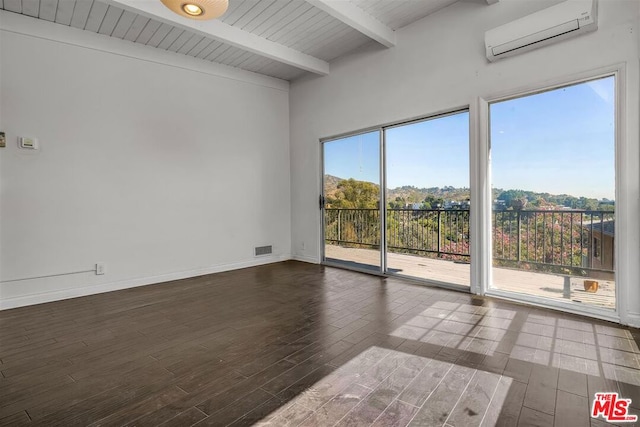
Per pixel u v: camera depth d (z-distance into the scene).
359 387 1.91
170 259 4.63
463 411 1.68
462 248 4.04
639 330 2.63
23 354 2.41
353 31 4.28
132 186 4.30
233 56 4.83
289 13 3.81
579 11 2.81
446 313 3.08
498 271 3.62
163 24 3.85
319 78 5.41
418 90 4.12
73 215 3.89
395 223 4.61
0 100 3.46
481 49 3.55
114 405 1.79
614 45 2.77
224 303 3.54
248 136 5.45
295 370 2.12
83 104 3.94
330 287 4.10
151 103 4.45
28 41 3.61
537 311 3.09
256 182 5.56
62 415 1.71
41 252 3.69
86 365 2.23
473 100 3.63
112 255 4.15
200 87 4.90
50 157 3.74
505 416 1.64
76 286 3.90
